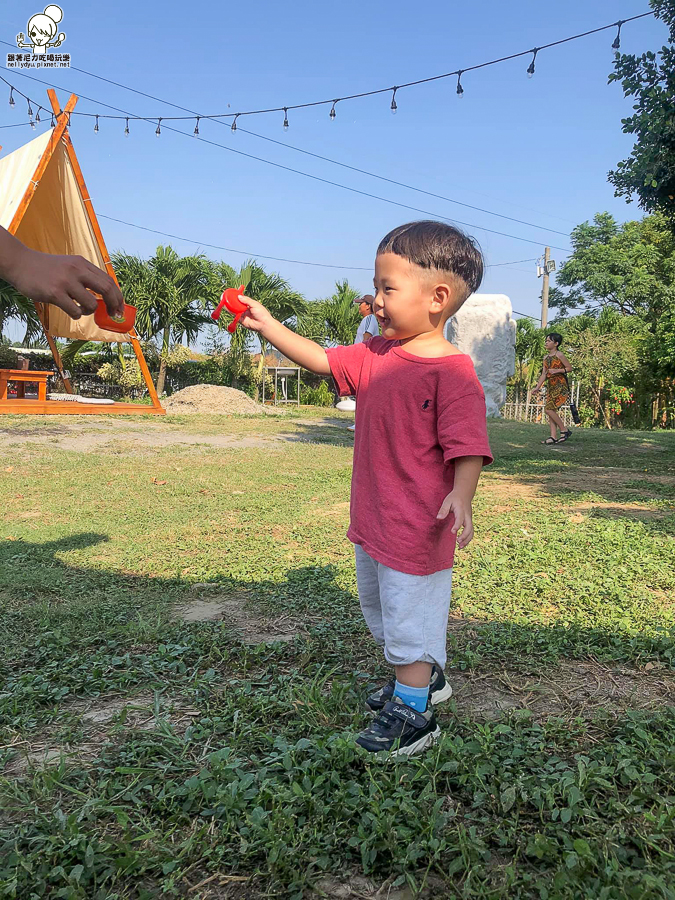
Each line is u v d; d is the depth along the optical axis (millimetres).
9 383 18609
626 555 4340
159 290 24078
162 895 1496
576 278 36156
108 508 6094
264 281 25375
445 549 2098
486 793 1782
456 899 1443
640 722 2115
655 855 1566
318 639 3021
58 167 12047
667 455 10258
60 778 1876
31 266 1439
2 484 6957
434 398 2045
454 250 2057
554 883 1412
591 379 25188
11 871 1496
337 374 2236
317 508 6168
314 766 1877
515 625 3162
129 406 14547
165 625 3221
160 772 1918
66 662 2748
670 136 8047
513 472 8406
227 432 12086
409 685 2078
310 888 1504
